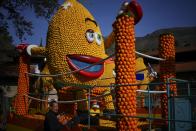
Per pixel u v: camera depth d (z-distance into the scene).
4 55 25.94
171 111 8.62
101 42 12.35
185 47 24.39
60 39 11.75
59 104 12.10
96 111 11.59
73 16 11.86
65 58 11.65
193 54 24.16
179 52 24.56
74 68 11.52
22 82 14.47
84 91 11.92
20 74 14.51
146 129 10.20
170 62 10.73
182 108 9.45
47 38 12.23
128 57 8.58
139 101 15.39
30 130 12.33
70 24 11.77
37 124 11.97
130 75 8.55
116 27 8.73
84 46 11.70
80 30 11.75
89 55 11.72
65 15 11.90
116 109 8.52
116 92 8.54
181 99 9.46
